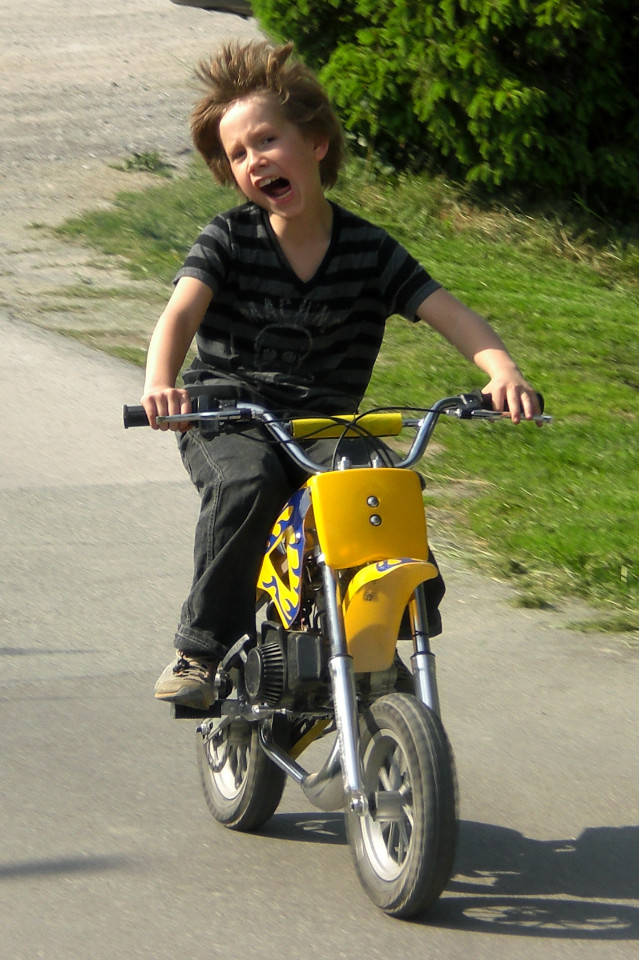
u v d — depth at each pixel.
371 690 4.37
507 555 7.82
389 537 4.05
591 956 4.01
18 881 4.42
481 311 13.32
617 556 7.72
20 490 8.59
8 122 19.19
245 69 4.48
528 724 5.83
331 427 4.29
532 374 11.68
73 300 12.70
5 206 15.77
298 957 3.98
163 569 7.51
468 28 15.52
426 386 10.83
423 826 3.90
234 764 5.00
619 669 6.44
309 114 4.46
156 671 6.29
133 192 16.36
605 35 15.81
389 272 4.57
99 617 6.86
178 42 23.88
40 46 23.56
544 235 16.02
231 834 4.83
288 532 4.25
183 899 4.33
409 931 4.14
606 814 5.05
